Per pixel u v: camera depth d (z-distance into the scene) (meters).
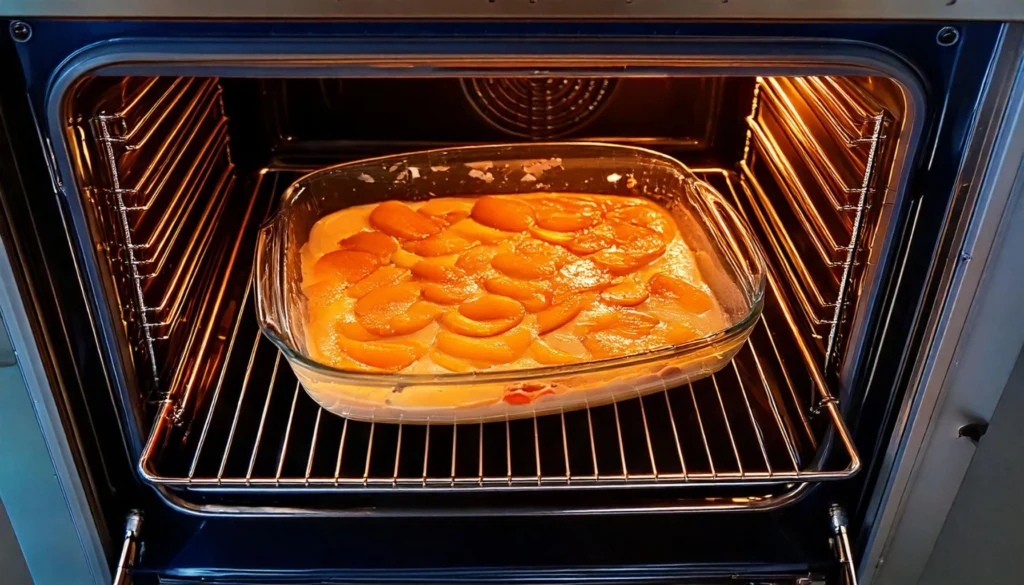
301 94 0.96
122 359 0.68
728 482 0.72
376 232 0.91
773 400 0.82
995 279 0.66
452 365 0.78
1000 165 0.62
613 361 0.73
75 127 0.62
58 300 0.65
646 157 0.94
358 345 0.79
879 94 0.67
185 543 0.76
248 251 0.95
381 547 0.77
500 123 0.98
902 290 0.69
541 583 0.77
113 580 0.73
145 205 0.72
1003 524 0.78
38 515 0.71
